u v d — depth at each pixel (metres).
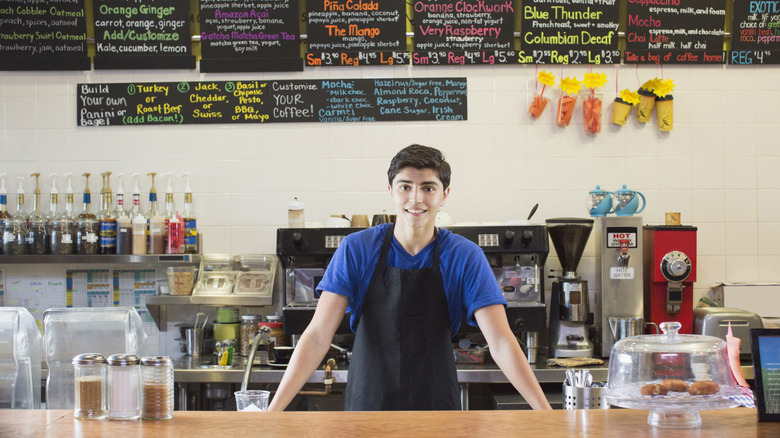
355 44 4.31
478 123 4.32
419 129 4.33
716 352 1.82
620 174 4.32
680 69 4.36
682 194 4.33
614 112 4.28
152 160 4.34
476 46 4.30
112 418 1.80
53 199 4.24
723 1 4.34
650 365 1.82
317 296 3.81
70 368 2.55
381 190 4.32
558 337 3.89
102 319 2.56
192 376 3.64
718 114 4.35
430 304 2.48
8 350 2.55
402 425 1.74
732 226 4.34
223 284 4.04
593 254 4.25
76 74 4.37
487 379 3.55
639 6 4.32
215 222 4.32
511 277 3.80
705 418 1.83
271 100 4.33
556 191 4.32
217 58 4.32
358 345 2.55
